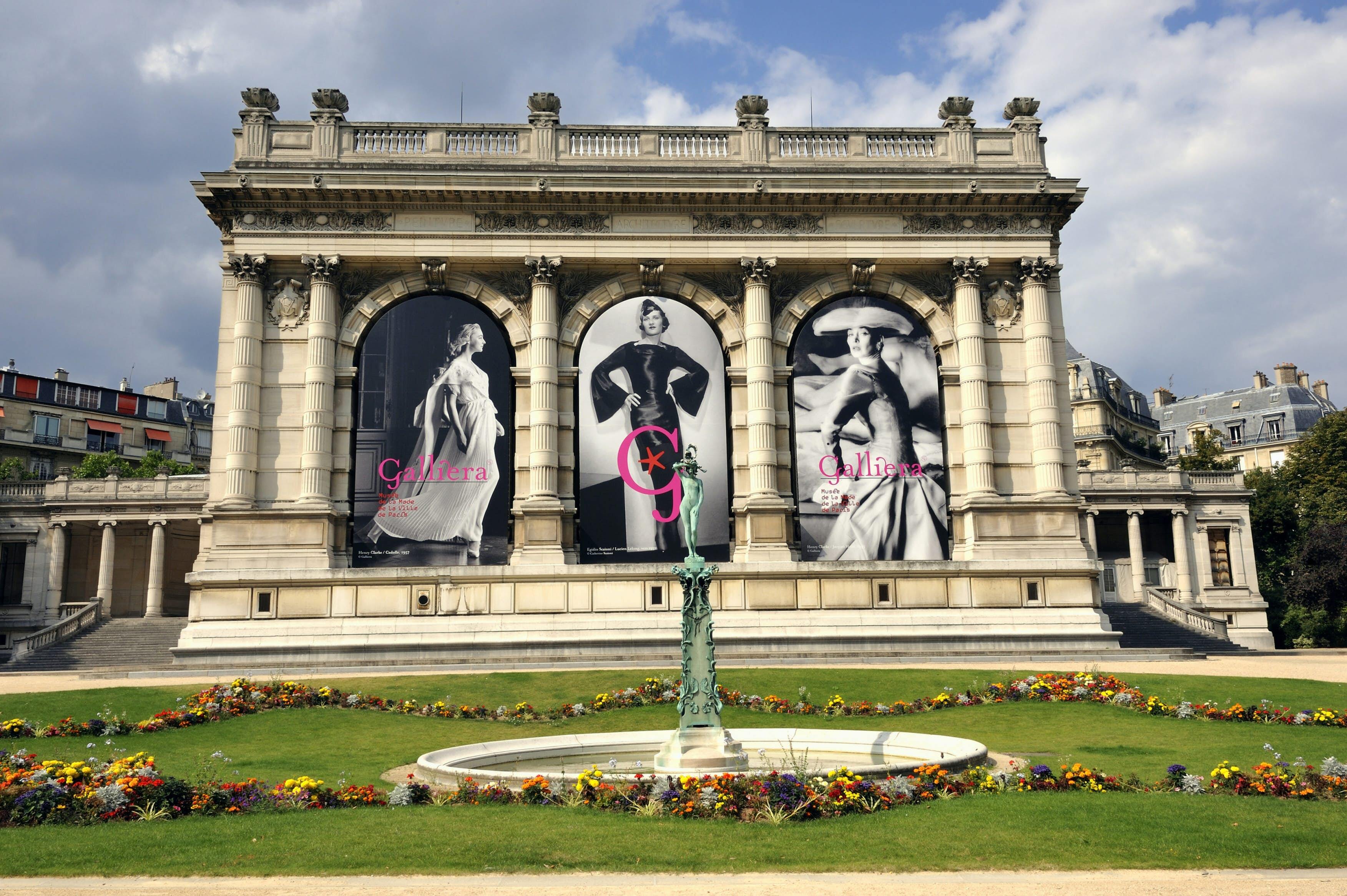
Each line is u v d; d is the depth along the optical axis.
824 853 15.13
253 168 48.34
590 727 31.36
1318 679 38.06
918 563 46.84
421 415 47.72
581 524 47.06
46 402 101.56
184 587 74.94
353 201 48.00
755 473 47.53
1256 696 33.59
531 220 48.94
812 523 47.84
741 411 48.91
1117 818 17.06
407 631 44.59
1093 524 74.56
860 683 36.81
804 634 45.34
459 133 50.16
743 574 46.22
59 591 71.06
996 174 51.00
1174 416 147.25
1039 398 49.03
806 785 18.20
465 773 20.30
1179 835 16.08
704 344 49.22
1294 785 19.58
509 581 45.47
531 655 43.97
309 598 44.78
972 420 48.72
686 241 49.28
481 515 46.94
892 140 51.72
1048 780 19.94
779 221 49.88
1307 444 97.25
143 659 50.00
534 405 47.44
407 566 46.06
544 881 13.98
